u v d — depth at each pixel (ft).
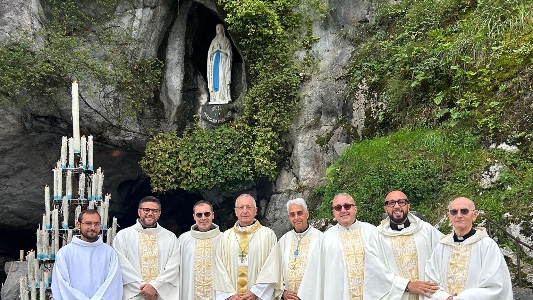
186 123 49.11
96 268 25.71
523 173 32.22
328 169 39.86
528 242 29.32
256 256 26.32
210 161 45.73
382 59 42.88
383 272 23.62
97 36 47.34
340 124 43.55
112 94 47.24
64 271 25.36
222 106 47.44
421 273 23.76
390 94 40.42
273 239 26.73
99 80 46.24
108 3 47.62
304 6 46.68
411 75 40.06
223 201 49.62
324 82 45.27
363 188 36.60
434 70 38.60
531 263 28.66
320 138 44.21
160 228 28.04
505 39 37.06
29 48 44.47
